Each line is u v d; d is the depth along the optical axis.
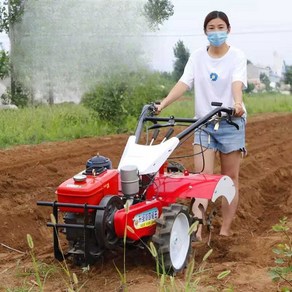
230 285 4.65
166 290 4.06
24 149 12.40
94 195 4.77
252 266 5.22
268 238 6.20
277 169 11.29
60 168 10.34
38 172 9.73
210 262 5.50
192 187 5.32
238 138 6.12
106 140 14.82
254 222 7.78
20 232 6.82
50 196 8.27
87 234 4.78
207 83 6.03
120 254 5.39
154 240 4.83
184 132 5.48
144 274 4.93
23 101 22.72
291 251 4.73
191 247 5.46
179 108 24.97
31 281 4.82
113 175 5.02
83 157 11.60
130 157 5.27
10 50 22.20
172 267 4.91
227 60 5.95
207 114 5.59
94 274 4.96
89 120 17.48
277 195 9.80
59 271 5.02
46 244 6.67
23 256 5.68
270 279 4.80
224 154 6.20
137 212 4.86
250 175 10.68
